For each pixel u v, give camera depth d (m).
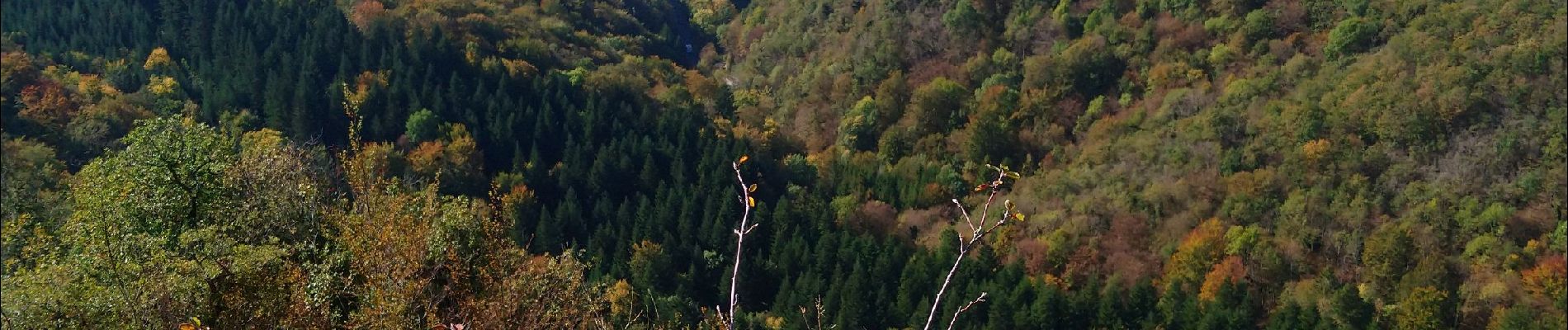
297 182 20.44
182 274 16.89
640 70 88.12
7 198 26.28
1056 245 58.53
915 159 74.31
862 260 57.16
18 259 20.48
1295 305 51.41
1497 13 64.44
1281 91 68.75
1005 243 58.09
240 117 61.53
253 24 73.75
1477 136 59.00
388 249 15.20
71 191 22.92
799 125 84.56
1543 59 60.12
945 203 67.69
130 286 17.03
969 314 50.28
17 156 45.38
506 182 61.78
